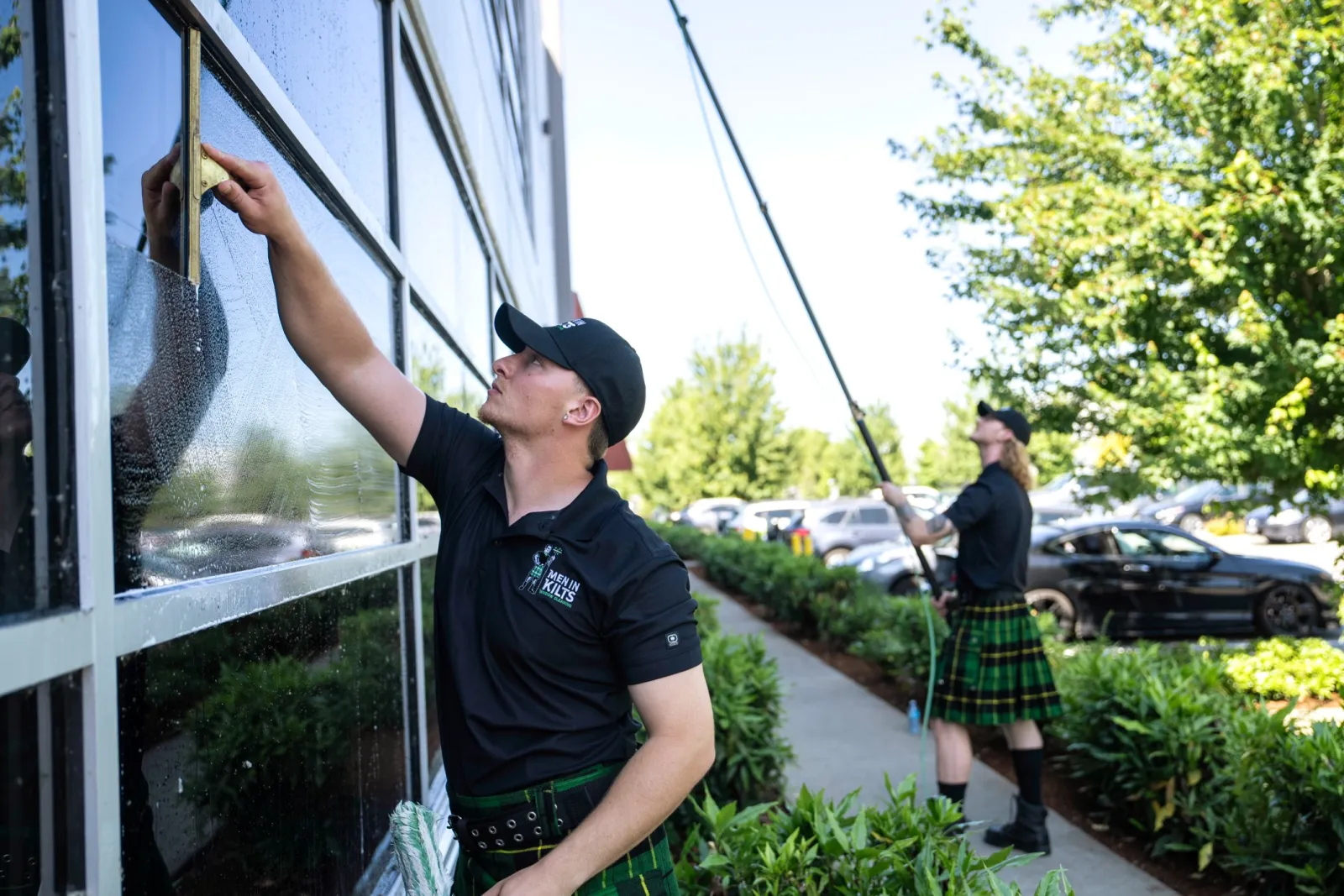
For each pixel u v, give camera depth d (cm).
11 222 93
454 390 376
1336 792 318
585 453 152
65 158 98
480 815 142
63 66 99
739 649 511
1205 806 384
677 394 3725
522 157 803
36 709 92
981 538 404
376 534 238
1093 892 364
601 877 144
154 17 121
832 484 3803
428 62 313
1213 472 602
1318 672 610
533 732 139
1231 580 952
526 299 741
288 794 158
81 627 96
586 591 139
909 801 265
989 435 413
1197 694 420
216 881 129
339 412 206
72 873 96
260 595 144
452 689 145
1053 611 958
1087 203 610
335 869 184
